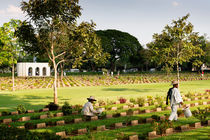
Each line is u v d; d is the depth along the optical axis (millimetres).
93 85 29203
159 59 18922
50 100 15477
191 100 14531
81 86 27625
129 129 7145
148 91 20672
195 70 67062
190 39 18391
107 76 47500
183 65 69438
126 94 18078
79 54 13820
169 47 18062
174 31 17875
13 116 9719
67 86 27859
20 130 5992
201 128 7262
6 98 16547
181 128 7160
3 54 18703
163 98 15070
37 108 12125
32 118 9445
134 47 64688
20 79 40938
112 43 63469
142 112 10672
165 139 6023
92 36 13188
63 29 13039
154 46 19109
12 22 17969
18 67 55438
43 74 61875
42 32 13367
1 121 8914
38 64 57344
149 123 8164
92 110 9344
